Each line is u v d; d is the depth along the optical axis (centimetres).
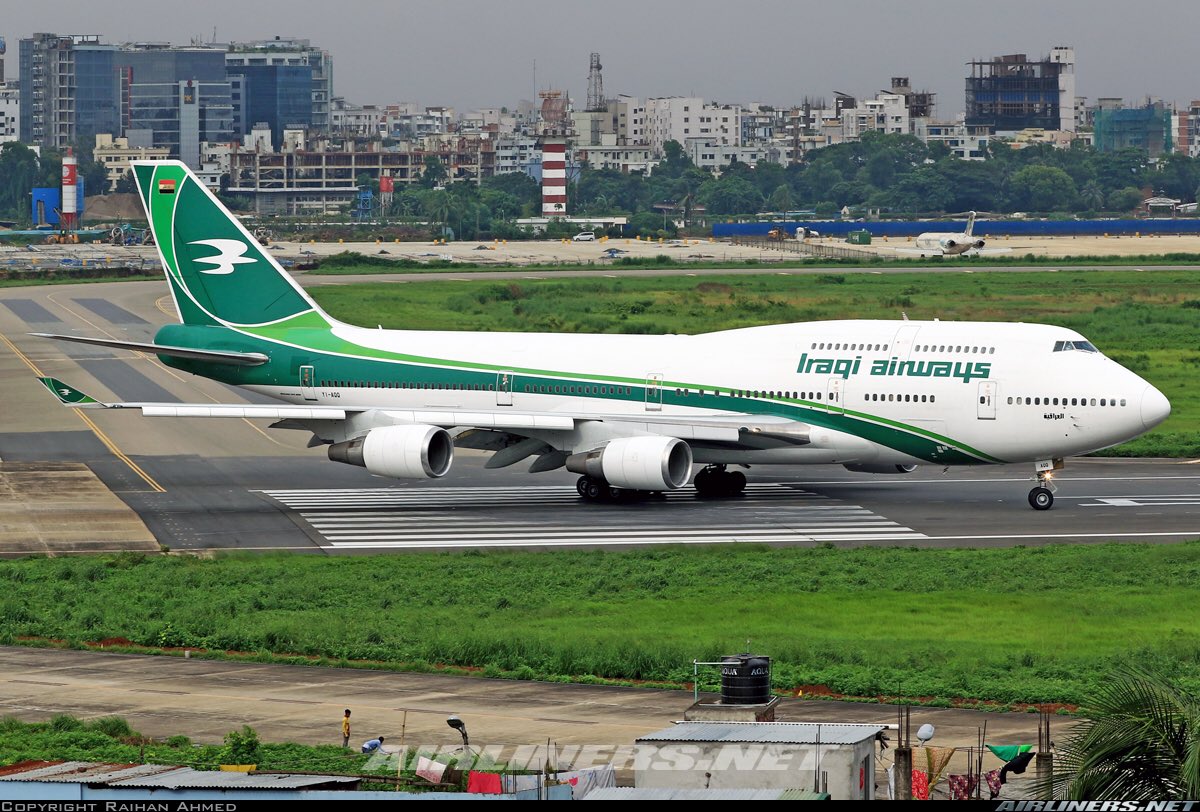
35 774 10744
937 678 15050
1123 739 9619
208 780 10412
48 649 16775
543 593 19938
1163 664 15388
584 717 13725
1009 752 12150
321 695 14625
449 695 14612
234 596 19625
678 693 14700
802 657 15925
